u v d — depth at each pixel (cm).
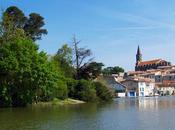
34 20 14850
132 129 4238
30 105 9438
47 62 9219
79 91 12281
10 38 9450
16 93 8756
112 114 6519
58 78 10469
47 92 9356
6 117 5856
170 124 4662
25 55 8556
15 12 14088
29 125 4703
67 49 14038
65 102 11038
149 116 5934
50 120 5344
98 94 13000
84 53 14662
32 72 8594
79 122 5056
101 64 14925
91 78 14800
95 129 4291
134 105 9900
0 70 8469
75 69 14550
